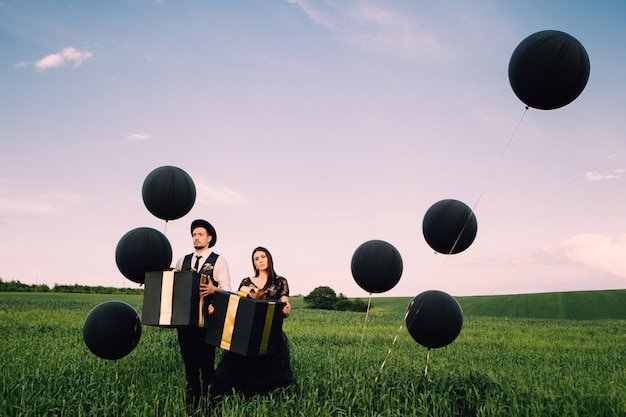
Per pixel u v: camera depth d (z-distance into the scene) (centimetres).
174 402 740
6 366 990
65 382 827
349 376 866
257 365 777
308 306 6888
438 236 837
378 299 8975
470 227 835
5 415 686
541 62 733
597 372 1188
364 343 1788
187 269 793
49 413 704
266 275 818
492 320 4162
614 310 6369
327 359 1127
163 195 798
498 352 1694
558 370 1196
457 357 1482
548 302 7131
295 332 2202
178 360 1056
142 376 926
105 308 801
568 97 749
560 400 753
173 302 720
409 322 850
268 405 722
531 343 2077
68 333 1861
